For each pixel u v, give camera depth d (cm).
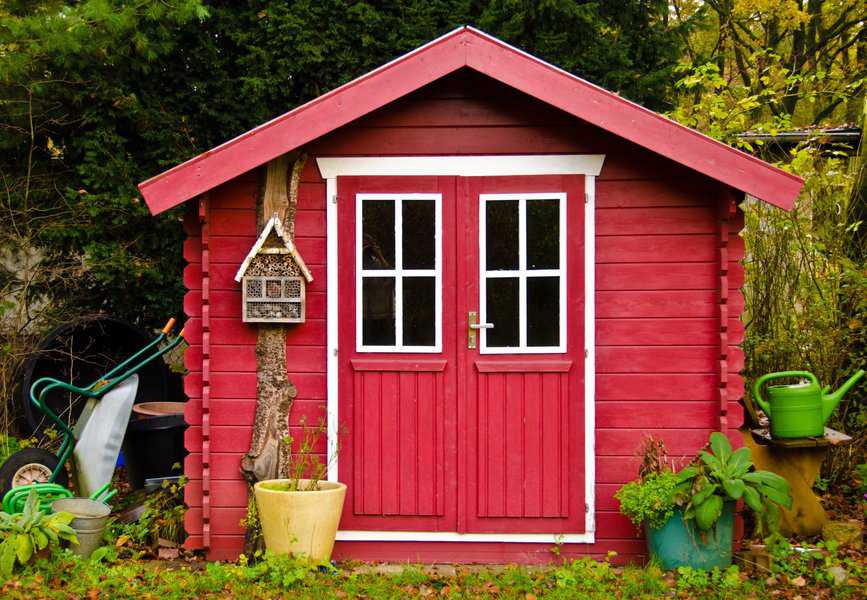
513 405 531
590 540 528
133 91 838
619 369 529
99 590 464
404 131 533
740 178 489
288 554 488
